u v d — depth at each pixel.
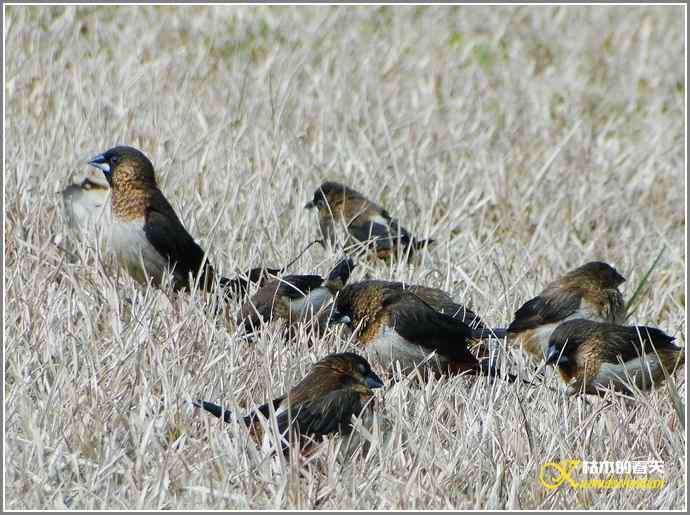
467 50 21.97
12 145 14.95
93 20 21.16
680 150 19.23
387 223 14.22
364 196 14.71
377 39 22.25
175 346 10.48
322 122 17.19
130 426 9.34
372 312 11.27
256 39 21.48
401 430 9.63
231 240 13.01
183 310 11.40
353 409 9.65
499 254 14.12
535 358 12.59
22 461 8.85
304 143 17.05
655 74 22.47
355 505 8.75
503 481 9.37
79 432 9.27
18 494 8.66
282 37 21.80
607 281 12.76
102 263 11.88
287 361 10.54
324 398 9.65
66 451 9.21
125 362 10.15
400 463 9.29
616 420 10.52
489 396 10.42
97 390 9.71
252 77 19.58
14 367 9.97
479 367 11.29
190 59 20.19
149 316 11.08
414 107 19.27
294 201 15.02
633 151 18.70
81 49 19.23
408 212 15.49
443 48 22.58
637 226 16.36
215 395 10.05
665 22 24.50
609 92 21.56
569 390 11.59
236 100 18.14
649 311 13.86
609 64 22.62
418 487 8.89
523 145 18.33
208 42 21.17
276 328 11.09
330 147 17.00
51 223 13.27
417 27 23.42
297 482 8.78
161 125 16.44
